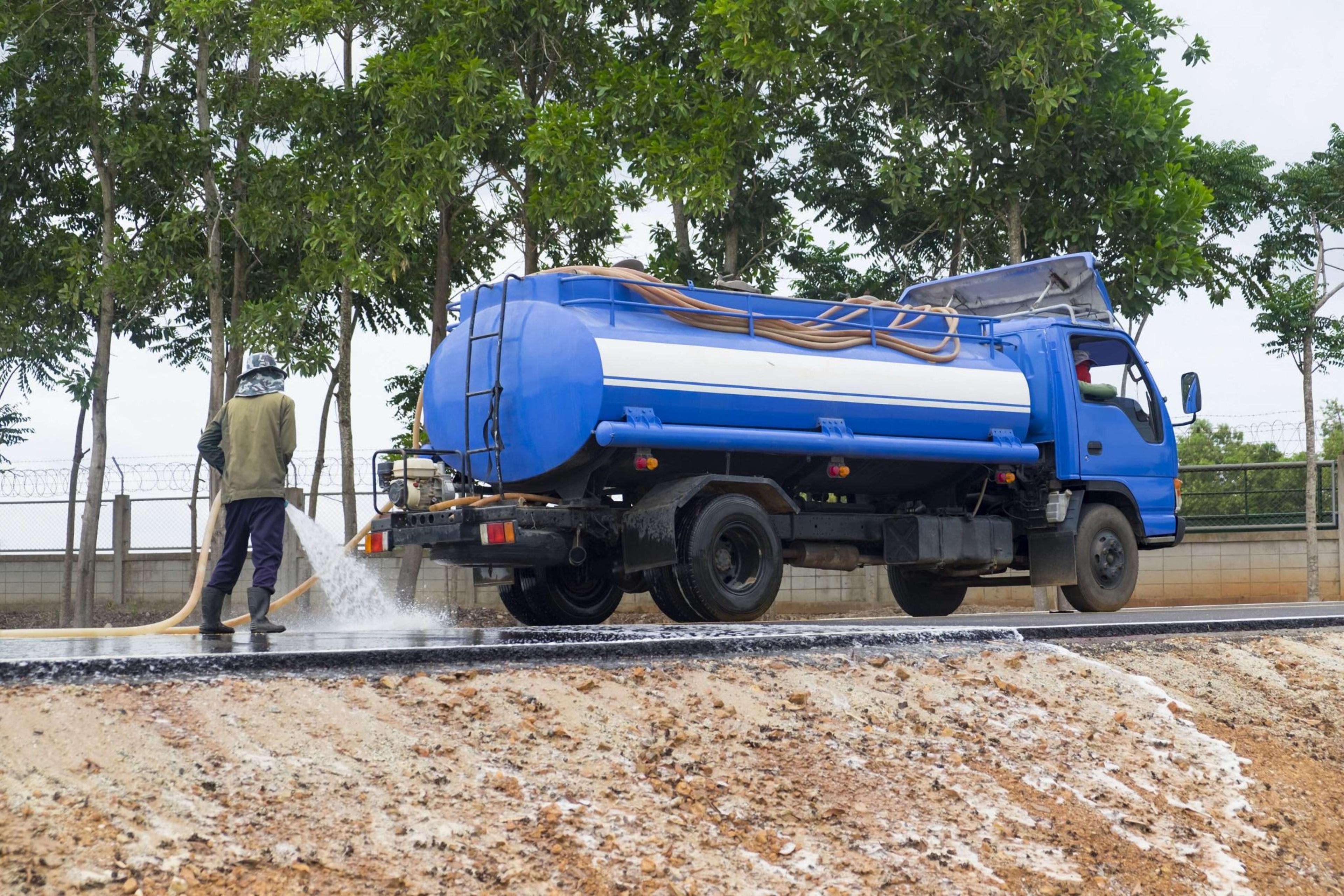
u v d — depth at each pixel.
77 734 5.02
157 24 20.59
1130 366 14.12
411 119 19.27
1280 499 22.86
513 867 4.69
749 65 18.92
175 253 21.20
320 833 4.68
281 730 5.38
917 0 19.50
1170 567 22.53
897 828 5.63
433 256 22.58
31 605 24.50
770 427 11.18
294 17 19.08
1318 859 6.33
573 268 10.98
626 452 10.66
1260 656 9.23
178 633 9.58
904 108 20.64
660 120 19.72
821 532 12.12
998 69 19.69
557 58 20.95
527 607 12.46
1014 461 12.67
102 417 21.23
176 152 20.14
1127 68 20.16
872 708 6.83
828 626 8.78
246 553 8.78
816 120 21.62
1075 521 13.23
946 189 20.97
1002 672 7.77
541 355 10.73
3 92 20.86
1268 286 22.92
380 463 11.49
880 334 12.11
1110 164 20.38
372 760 5.27
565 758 5.62
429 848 4.72
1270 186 23.59
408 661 6.32
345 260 18.98
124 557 23.86
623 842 5.02
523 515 10.49
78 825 4.42
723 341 11.11
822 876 5.11
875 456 11.70
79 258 20.38
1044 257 21.02
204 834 4.52
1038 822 5.98
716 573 10.77
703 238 22.58
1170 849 6.06
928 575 14.84
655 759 5.77
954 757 6.43
